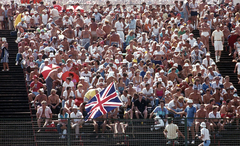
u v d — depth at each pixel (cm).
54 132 4309
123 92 5175
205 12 8456
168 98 5250
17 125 4288
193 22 8394
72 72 5569
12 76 6381
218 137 4366
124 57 6962
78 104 5122
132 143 4325
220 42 6975
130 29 7812
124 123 4350
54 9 8294
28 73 6022
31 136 4291
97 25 7331
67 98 5231
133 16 7931
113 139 4322
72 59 6184
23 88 6041
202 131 4322
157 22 7706
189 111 4841
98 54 6638
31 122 4297
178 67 6197
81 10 9069
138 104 5016
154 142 4322
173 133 4325
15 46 7588
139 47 6700
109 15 8100
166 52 6625
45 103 4819
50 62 6097
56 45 6975
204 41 7269
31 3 8962
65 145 4297
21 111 5409
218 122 4384
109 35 7088
